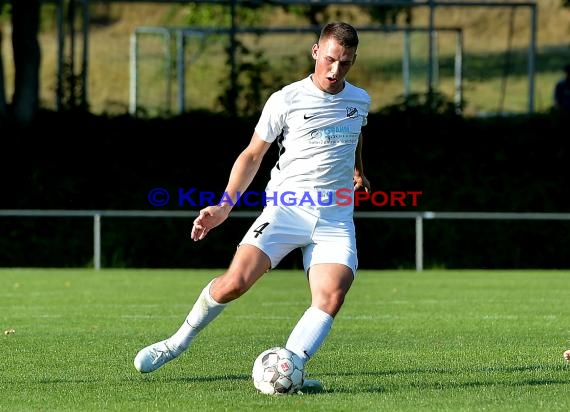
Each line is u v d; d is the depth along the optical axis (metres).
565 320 50.88
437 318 51.88
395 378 32.34
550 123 100.56
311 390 29.69
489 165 100.25
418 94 102.25
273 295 66.19
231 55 102.69
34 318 51.59
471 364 35.56
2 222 97.00
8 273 85.62
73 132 98.81
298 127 29.89
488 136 100.75
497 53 168.75
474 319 51.34
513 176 100.12
